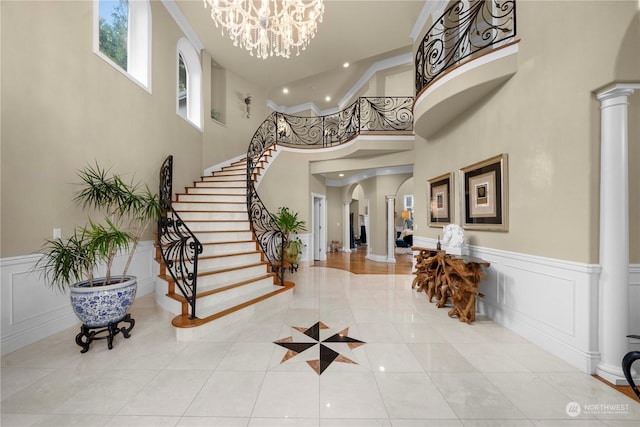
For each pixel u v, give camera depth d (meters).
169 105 5.14
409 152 6.47
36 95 2.66
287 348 2.56
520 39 2.76
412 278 5.74
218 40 6.27
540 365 2.26
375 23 5.49
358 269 6.85
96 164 3.35
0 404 1.76
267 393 1.89
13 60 2.46
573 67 2.23
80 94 3.17
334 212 11.10
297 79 8.02
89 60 3.29
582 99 2.16
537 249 2.59
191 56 6.18
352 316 3.42
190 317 2.86
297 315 3.45
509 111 2.92
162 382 2.01
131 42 4.50
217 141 7.05
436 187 4.68
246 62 7.11
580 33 2.17
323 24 5.52
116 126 3.75
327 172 7.70
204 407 1.75
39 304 2.69
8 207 2.43
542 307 2.55
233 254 4.22
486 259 3.36
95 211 3.38
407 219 12.69
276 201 7.32
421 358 2.38
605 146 2.07
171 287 3.37
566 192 2.30
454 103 3.54
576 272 2.21
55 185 2.85
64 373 2.12
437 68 4.95
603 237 2.09
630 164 2.09
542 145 2.52
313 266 7.29
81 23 3.19
